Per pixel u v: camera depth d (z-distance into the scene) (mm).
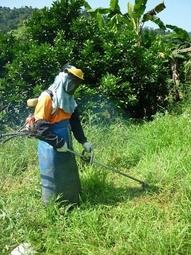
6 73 8547
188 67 8789
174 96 8609
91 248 4242
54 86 4664
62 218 4660
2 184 5801
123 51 8016
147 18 9531
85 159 4926
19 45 8273
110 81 7648
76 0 8188
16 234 4539
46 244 4363
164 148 6062
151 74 8234
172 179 5227
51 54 7703
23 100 8078
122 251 4133
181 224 4336
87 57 7902
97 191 5219
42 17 8273
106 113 7801
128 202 4941
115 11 10047
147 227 4348
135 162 6090
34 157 6418
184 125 6633
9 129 7684
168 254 4035
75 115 4898
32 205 4969
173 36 10133
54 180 4828
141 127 7148
